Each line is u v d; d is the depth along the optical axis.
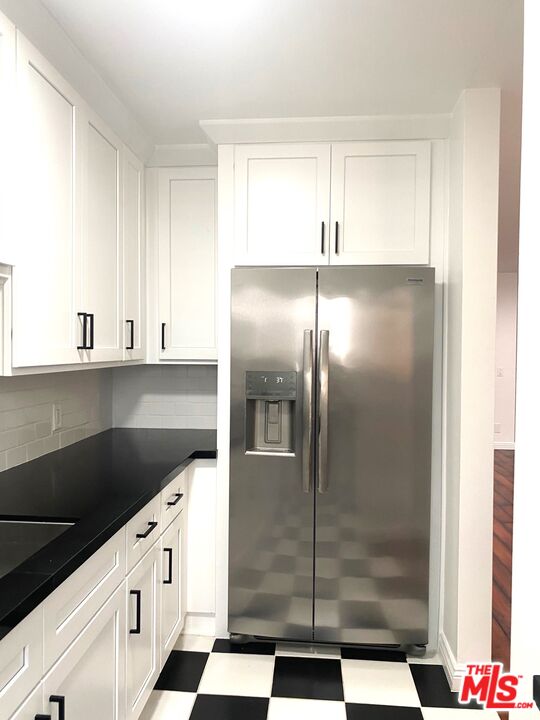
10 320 1.49
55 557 1.26
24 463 2.29
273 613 2.49
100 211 2.16
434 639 2.55
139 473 2.13
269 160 2.59
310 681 2.30
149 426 3.27
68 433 2.71
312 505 2.45
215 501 2.62
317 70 2.08
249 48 1.92
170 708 2.11
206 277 2.86
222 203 2.62
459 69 2.06
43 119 1.65
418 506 2.42
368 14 1.72
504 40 1.87
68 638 1.29
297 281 2.45
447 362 2.51
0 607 1.01
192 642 2.61
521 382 0.97
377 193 2.54
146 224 2.85
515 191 3.76
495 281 2.23
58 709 1.23
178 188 2.87
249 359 2.48
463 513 2.25
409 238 2.54
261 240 2.60
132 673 1.78
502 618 2.98
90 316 1.97
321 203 2.57
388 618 2.44
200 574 2.63
